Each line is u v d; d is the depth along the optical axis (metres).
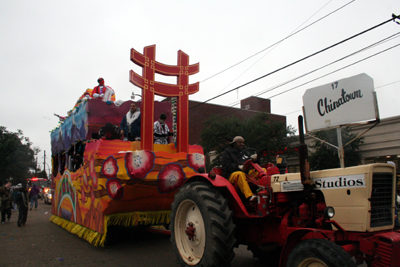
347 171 2.96
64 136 8.59
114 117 6.95
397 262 2.62
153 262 4.74
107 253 5.35
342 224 2.93
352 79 3.18
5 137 41.78
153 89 5.43
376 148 15.93
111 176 5.23
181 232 4.27
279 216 3.59
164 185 5.54
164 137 6.69
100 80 7.95
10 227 8.92
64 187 8.23
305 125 3.61
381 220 2.94
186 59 5.92
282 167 3.91
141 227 7.14
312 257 2.65
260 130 19.83
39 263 4.71
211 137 21.30
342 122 3.21
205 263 3.54
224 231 3.47
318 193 3.25
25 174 43.53
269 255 4.44
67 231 7.82
